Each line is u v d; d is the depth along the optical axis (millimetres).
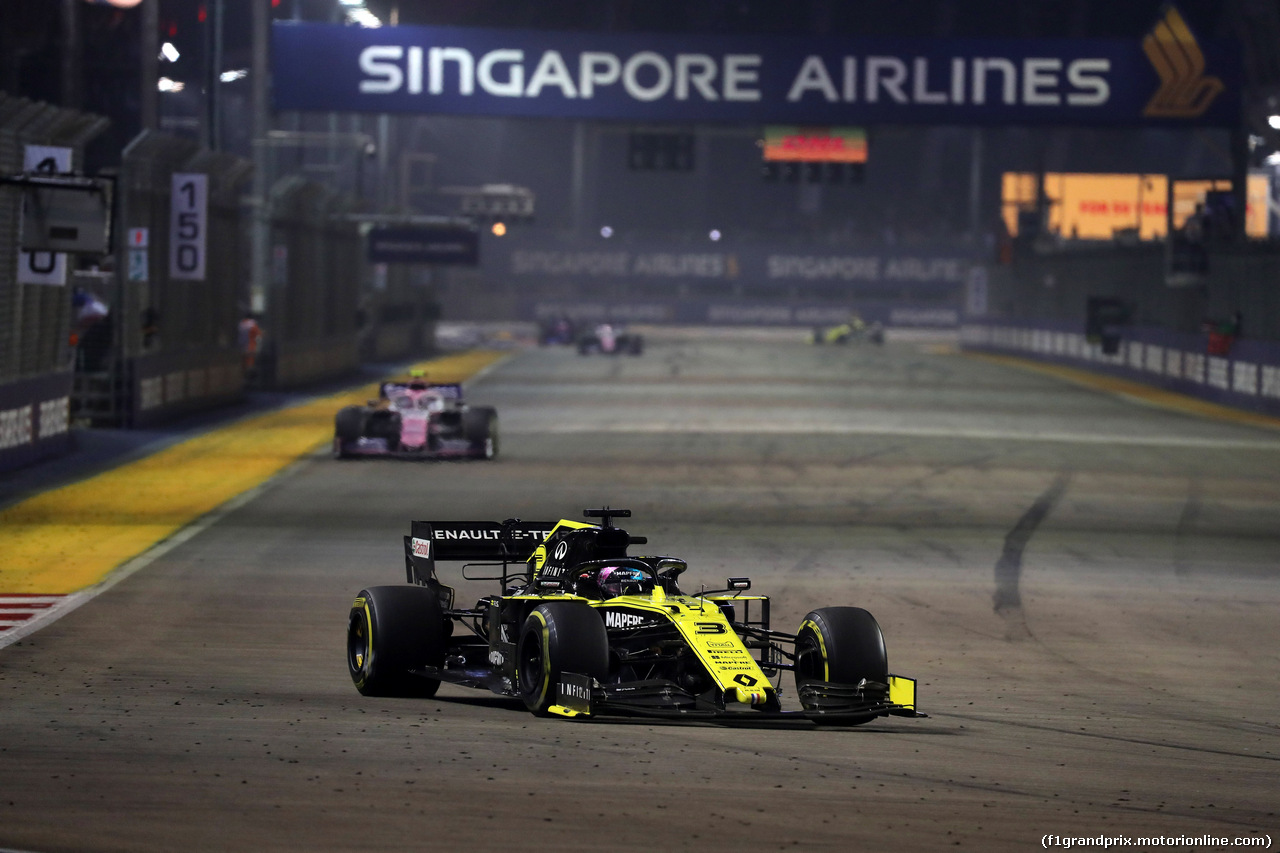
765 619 40938
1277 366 169625
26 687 43594
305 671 47562
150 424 133625
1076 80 167375
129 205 129375
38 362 106812
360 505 90812
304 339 198750
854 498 98375
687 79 167125
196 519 83688
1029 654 54125
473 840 27406
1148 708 45156
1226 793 33531
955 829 29219
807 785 32469
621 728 38375
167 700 41875
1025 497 100938
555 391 195500
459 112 165750
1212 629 60156
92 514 84375
